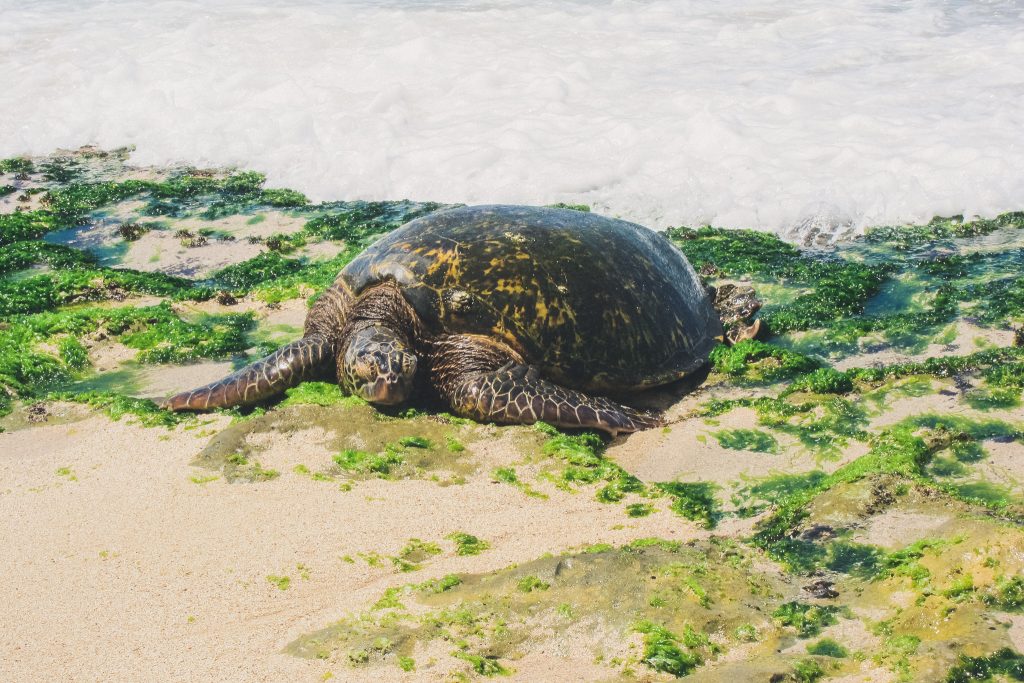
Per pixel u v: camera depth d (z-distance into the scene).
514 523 3.64
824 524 3.54
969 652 3.22
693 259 4.75
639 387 4.09
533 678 3.26
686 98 5.59
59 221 5.32
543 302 4.01
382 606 3.42
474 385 3.96
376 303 4.07
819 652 3.28
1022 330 4.16
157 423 4.00
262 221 5.25
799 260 4.73
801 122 5.38
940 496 3.57
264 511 3.67
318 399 4.03
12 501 3.74
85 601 3.47
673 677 3.25
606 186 5.16
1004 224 4.86
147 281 4.80
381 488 3.74
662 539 3.57
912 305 4.46
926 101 5.48
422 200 5.27
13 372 4.25
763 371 4.18
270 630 3.38
